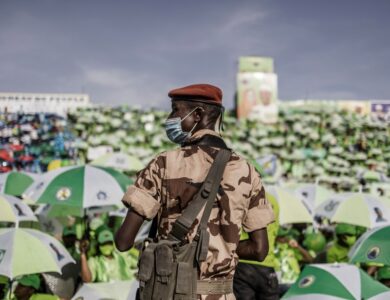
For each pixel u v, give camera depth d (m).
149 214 2.20
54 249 5.05
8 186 8.19
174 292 2.09
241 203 2.24
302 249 7.47
